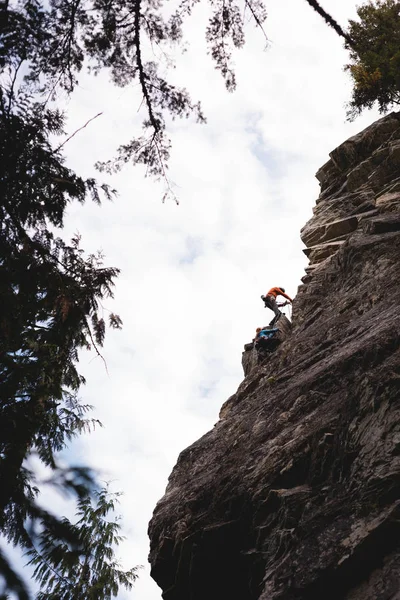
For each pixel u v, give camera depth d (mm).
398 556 4152
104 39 3957
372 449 4965
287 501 5512
